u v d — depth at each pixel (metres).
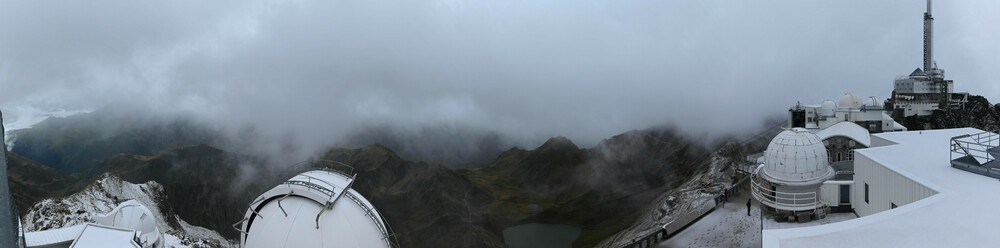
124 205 44.00
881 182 35.31
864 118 69.12
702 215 55.38
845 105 71.31
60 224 72.50
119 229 36.34
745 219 50.84
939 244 21.41
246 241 31.31
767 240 23.50
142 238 43.00
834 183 39.03
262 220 31.28
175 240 69.50
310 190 30.95
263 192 32.25
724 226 50.84
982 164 32.19
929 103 117.94
